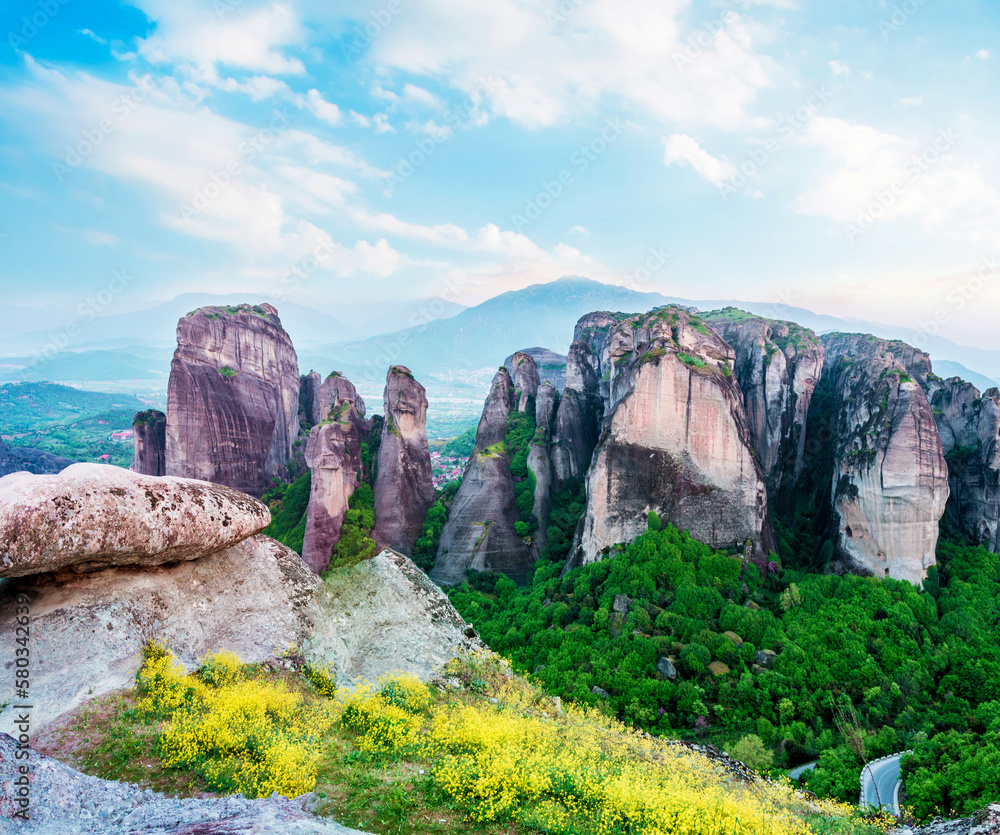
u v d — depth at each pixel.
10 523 14.75
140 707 14.93
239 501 21.28
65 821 10.29
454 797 13.02
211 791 12.23
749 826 15.12
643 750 21.39
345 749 15.33
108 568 17.86
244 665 18.66
